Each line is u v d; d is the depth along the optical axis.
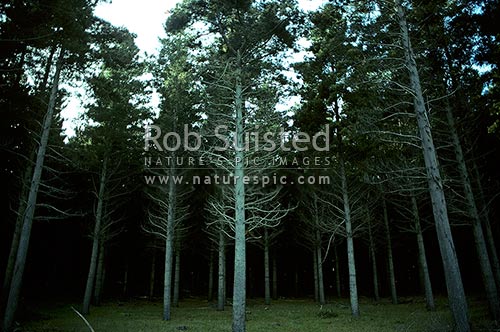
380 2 11.73
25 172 16.47
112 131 20.72
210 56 14.01
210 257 32.78
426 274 20.44
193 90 19.17
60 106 16.05
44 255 29.42
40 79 15.54
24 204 16.17
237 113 13.38
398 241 33.62
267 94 14.13
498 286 15.41
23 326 14.09
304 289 41.75
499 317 12.31
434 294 32.75
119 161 22.94
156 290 39.53
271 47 13.84
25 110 14.50
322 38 15.88
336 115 17.91
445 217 9.88
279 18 12.93
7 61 13.84
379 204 27.95
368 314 18.67
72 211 27.69
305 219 27.09
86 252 33.03
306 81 17.88
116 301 29.09
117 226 31.12
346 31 12.74
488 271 12.93
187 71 15.98
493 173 17.19
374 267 28.75
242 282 11.62
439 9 12.19
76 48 13.51
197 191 28.66
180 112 20.53
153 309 24.06
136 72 20.44
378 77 12.22
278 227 30.58
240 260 11.80
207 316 19.98
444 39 12.97
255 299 34.09
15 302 12.06
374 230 30.11
